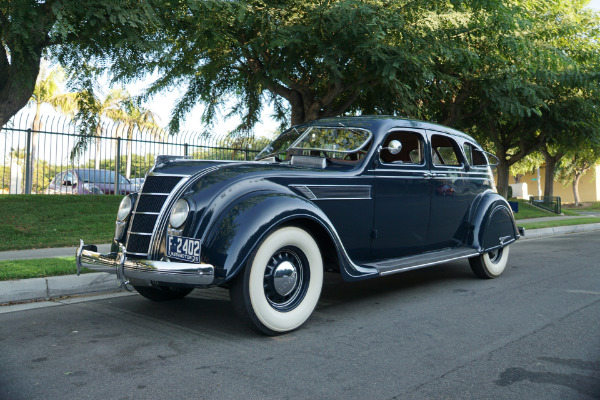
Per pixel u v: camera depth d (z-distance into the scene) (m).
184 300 4.74
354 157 4.64
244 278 3.38
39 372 2.85
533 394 2.57
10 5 6.64
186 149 14.21
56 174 12.98
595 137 20.12
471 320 4.08
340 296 5.03
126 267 3.47
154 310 4.34
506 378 2.79
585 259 7.96
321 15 9.57
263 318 3.46
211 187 3.54
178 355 3.15
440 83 14.17
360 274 4.02
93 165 14.13
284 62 10.77
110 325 3.85
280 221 3.47
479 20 10.77
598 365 3.02
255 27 10.51
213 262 3.30
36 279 4.77
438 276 6.23
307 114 13.30
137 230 3.72
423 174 4.99
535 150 23.27
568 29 14.58
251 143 15.29
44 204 10.44
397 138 4.95
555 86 18.08
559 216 21.14
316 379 2.76
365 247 4.48
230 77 14.09
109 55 9.06
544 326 3.90
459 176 5.52
